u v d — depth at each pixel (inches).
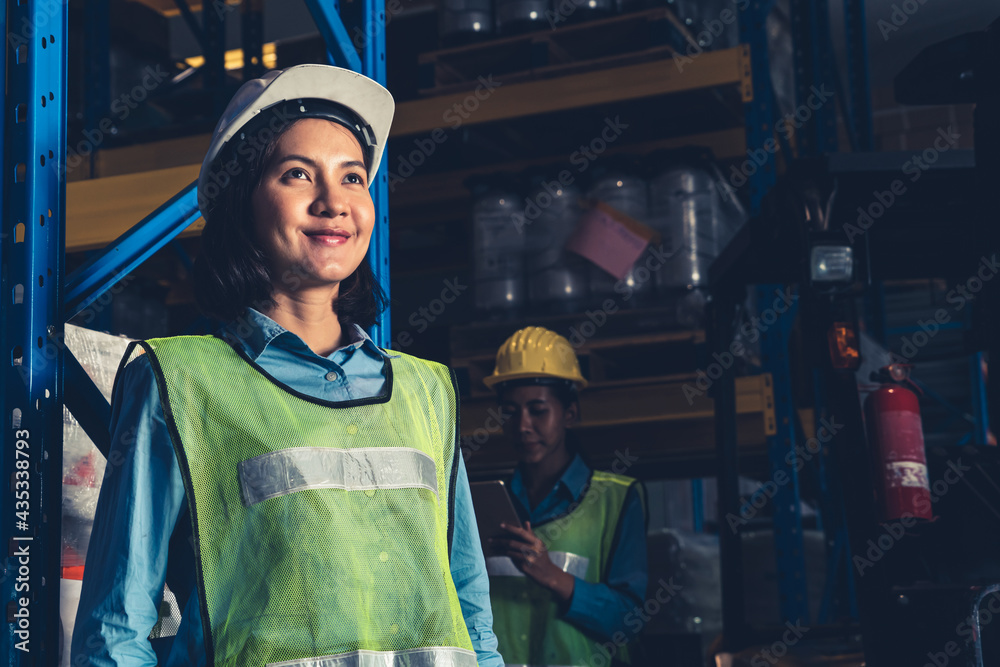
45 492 59.0
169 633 59.0
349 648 48.4
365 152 65.1
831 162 95.6
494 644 60.5
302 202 57.2
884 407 86.4
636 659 139.7
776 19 202.5
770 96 148.6
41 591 58.1
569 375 135.3
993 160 89.9
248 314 55.5
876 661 81.0
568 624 120.0
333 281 57.7
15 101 61.4
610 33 160.9
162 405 51.1
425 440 56.4
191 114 194.4
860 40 207.9
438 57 169.3
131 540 49.3
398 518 52.5
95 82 186.9
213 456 51.0
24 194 60.6
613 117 170.6
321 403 53.2
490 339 162.6
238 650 47.9
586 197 163.3
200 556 49.5
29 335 59.5
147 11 213.2
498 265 162.9
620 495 129.5
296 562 48.9
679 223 154.6
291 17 250.4
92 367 75.8
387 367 58.1
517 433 133.6
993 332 89.7
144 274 188.7
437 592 52.1
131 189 99.7
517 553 116.9
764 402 145.1
